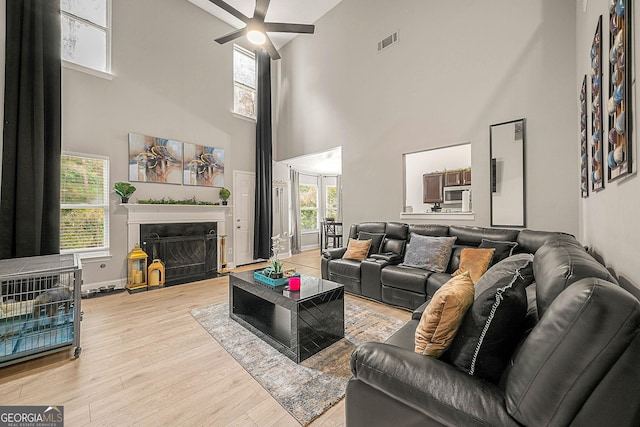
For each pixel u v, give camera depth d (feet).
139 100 14.19
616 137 4.16
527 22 10.41
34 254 10.41
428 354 3.70
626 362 2.13
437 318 3.66
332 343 7.78
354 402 3.72
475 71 11.68
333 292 7.82
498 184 11.12
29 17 10.64
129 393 5.76
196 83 16.47
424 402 3.03
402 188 14.19
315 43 18.34
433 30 12.92
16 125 10.33
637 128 3.34
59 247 11.18
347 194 16.61
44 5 10.98
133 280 13.17
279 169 21.57
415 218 13.64
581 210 8.76
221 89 17.66
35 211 10.50
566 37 9.64
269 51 12.98
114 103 13.37
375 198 15.28
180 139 15.71
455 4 12.23
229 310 9.83
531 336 2.61
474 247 10.36
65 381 6.15
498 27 11.09
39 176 10.57
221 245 16.81
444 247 10.59
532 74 10.32
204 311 10.33
